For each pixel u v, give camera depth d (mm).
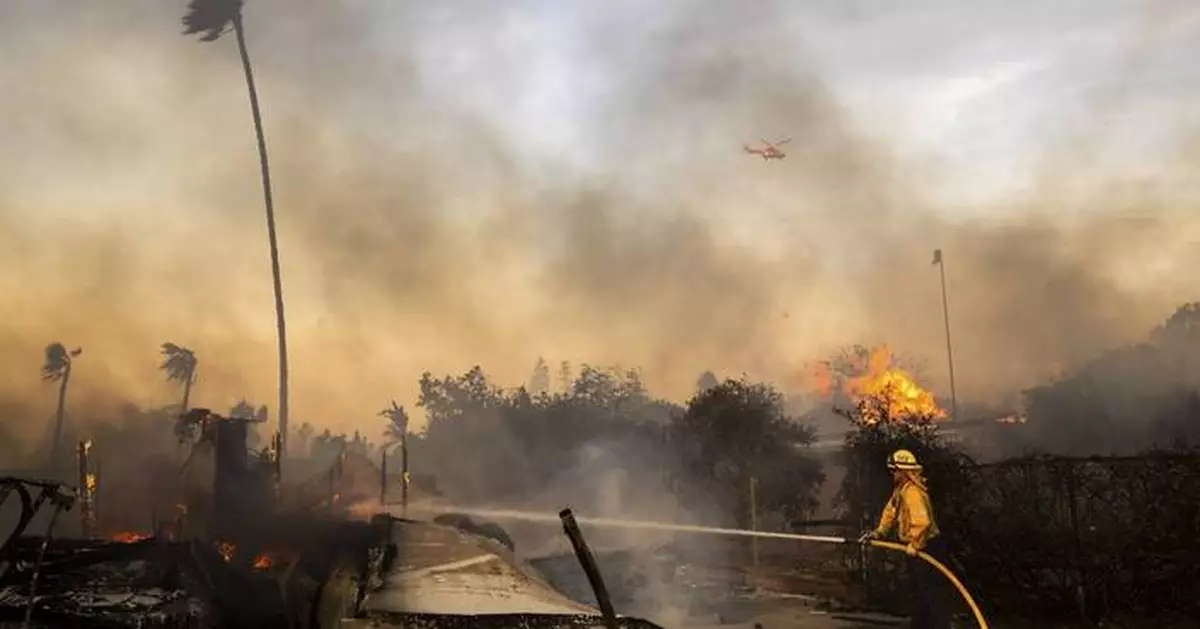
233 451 13188
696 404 19953
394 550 7605
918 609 7324
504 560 7418
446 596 6375
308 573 8008
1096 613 9102
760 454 19078
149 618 6473
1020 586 9570
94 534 16719
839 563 14070
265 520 11719
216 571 8438
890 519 7438
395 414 38625
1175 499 9172
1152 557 9141
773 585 12219
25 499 5773
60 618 6277
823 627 9219
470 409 33781
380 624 5961
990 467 10055
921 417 11734
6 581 6855
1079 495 9562
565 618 6020
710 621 9633
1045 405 29875
